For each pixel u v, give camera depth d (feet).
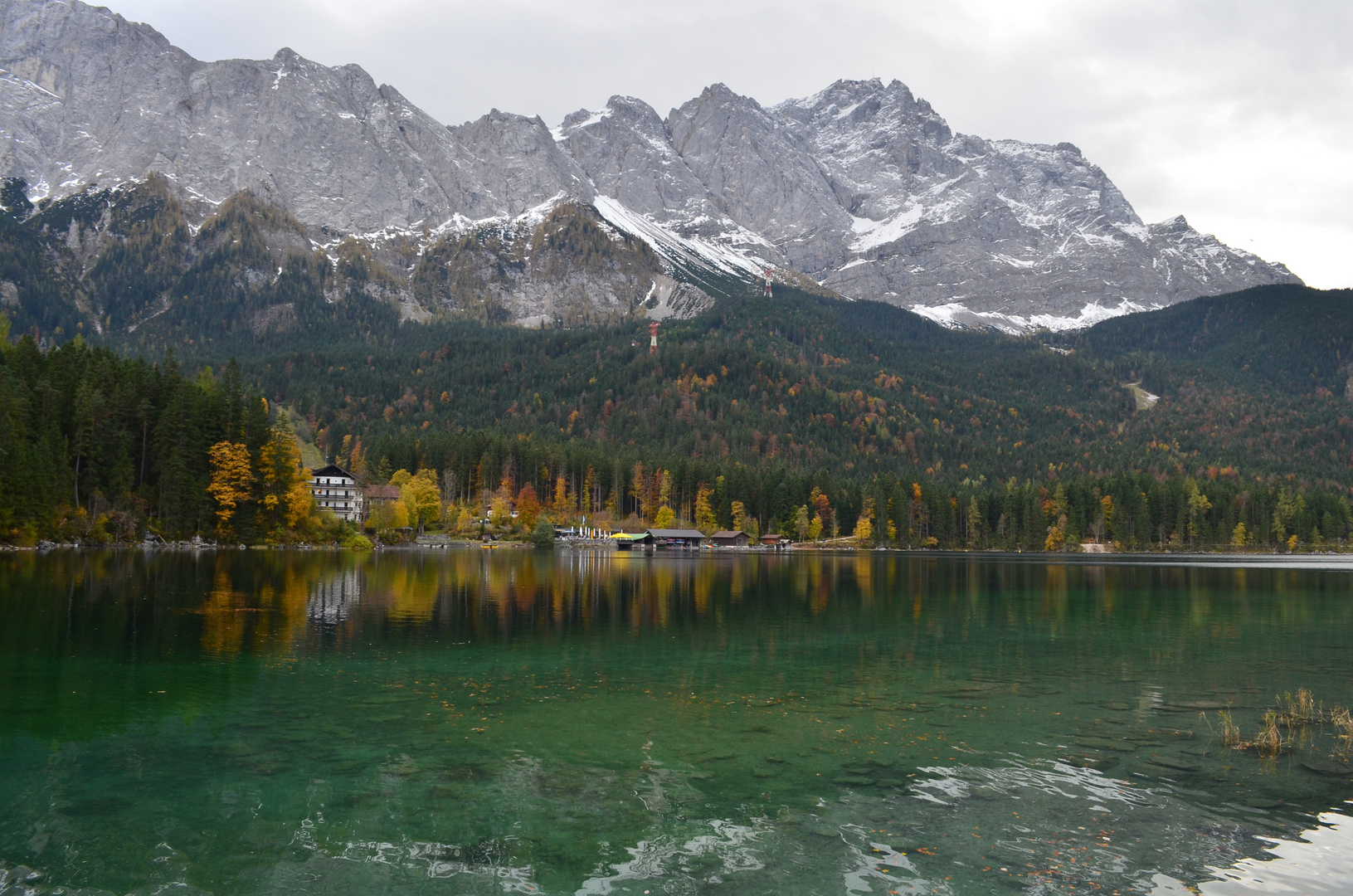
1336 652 168.96
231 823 71.87
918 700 120.67
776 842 69.21
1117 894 60.29
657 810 76.18
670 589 298.15
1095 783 84.48
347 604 220.23
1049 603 266.36
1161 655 163.94
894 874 63.41
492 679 131.44
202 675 128.26
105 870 62.69
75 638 155.94
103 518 387.55
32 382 402.31
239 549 424.46
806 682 132.77
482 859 65.57
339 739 96.32
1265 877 63.57
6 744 92.12
